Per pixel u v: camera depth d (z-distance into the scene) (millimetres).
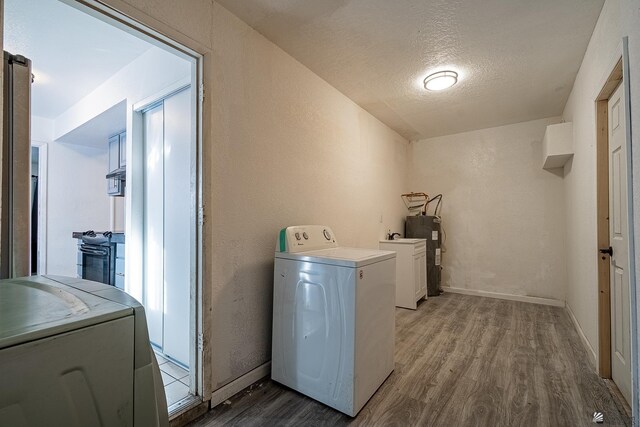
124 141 3469
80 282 918
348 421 1562
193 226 1673
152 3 1413
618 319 1825
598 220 2021
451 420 1566
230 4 1749
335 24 1938
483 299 4012
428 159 4645
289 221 2271
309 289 1785
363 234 3373
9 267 1194
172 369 2043
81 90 3016
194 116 1681
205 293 1644
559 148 2943
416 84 2799
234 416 1597
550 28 1979
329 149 2770
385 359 1940
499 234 4105
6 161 1195
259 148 2016
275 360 1938
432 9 1799
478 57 2342
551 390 1831
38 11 1866
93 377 638
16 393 531
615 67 1586
